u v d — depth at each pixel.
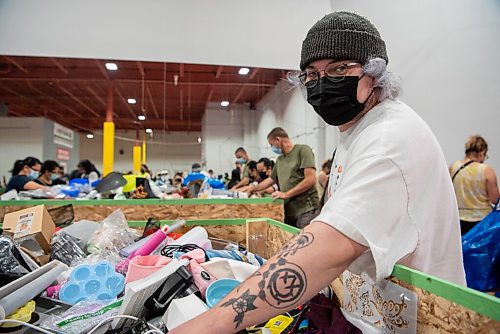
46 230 1.28
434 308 0.56
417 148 0.67
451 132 2.76
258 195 3.24
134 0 3.62
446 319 0.54
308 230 0.60
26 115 14.38
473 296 0.49
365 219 0.59
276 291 0.55
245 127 9.84
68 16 3.52
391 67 3.12
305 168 2.63
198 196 3.00
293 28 3.80
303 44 0.83
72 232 1.29
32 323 0.73
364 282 0.73
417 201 0.65
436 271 0.69
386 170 0.63
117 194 2.73
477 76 2.61
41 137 10.41
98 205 2.20
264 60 3.79
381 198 0.61
